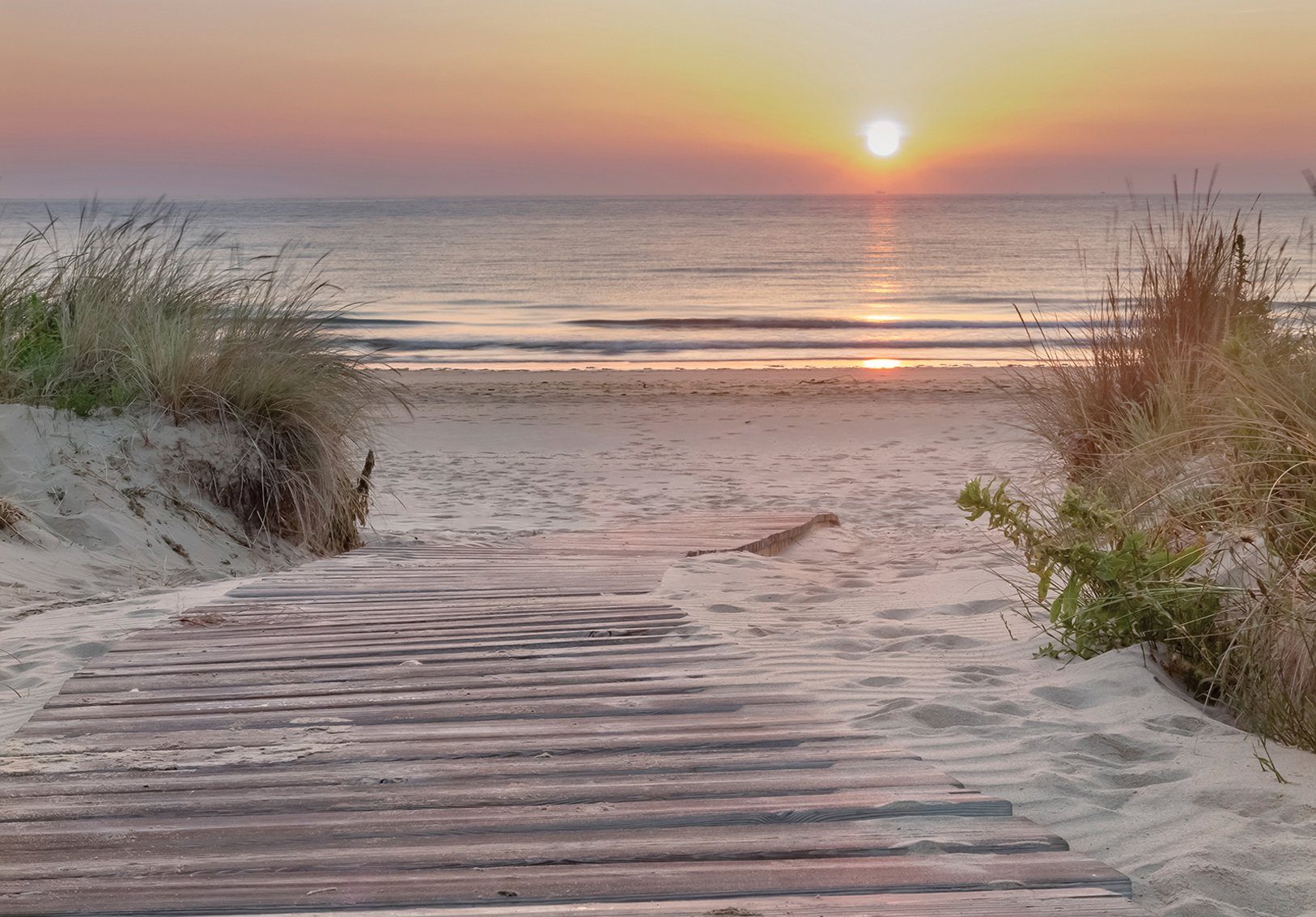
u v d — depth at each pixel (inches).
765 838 91.8
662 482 455.5
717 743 116.6
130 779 107.0
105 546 246.1
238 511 285.3
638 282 1852.9
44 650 174.6
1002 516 179.5
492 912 78.4
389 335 1117.7
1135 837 101.0
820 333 1143.6
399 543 328.8
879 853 88.8
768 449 526.3
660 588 214.8
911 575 238.5
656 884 82.8
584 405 657.6
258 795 102.6
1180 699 137.3
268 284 314.5
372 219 4690.0
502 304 1485.0
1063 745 122.9
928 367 867.4
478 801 100.5
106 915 78.9
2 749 115.7
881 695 142.0
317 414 305.4
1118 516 167.0
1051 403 270.4
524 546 283.4
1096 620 157.1
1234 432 159.3
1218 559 155.4
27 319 296.2
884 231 3759.8
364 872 85.6
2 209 299.3
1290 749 119.2
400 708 130.4
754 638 174.1
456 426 592.4
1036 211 6136.8
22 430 268.8
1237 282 252.4
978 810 97.7
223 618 183.5
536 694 136.6
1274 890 89.7
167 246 311.9
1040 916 77.0
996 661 160.1
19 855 89.1
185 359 289.1
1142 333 256.4
